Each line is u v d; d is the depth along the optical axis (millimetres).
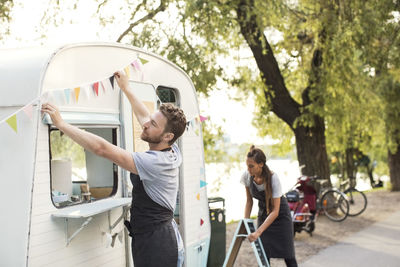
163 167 2820
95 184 4125
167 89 5195
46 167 3150
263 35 8508
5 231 3025
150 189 2836
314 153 10039
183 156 5008
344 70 9289
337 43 8703
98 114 3740
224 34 8359
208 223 5461
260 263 4227
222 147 11250
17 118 3078
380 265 6184
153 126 2852
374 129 12859
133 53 4258
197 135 5363
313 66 9703
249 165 4422
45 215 3117
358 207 11094
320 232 8531
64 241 3270
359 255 6746
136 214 2881
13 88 3129
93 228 3572
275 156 12617
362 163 18625
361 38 8953
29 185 2994
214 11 7703
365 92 10672
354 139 13492
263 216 4613
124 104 4059
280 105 9914
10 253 2998
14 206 3020
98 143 2629
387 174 19938
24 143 3035
